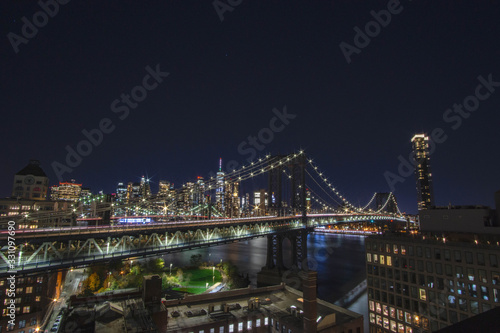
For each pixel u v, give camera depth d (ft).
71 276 429.79
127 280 364.79
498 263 188.44
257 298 205.77
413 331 220.64
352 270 470.80
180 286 377.71
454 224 247.09
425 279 219.61
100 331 138.82
